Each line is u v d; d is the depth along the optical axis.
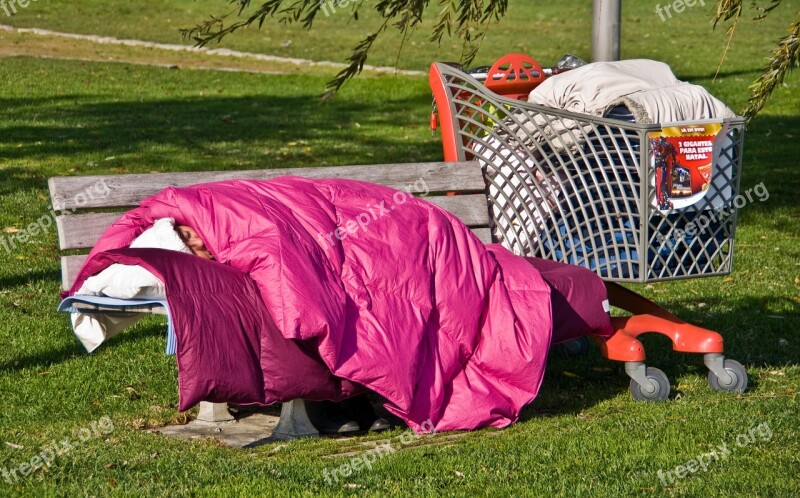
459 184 7.72
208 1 39.03
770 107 22.75
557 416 6.62
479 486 5.24
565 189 7.39
